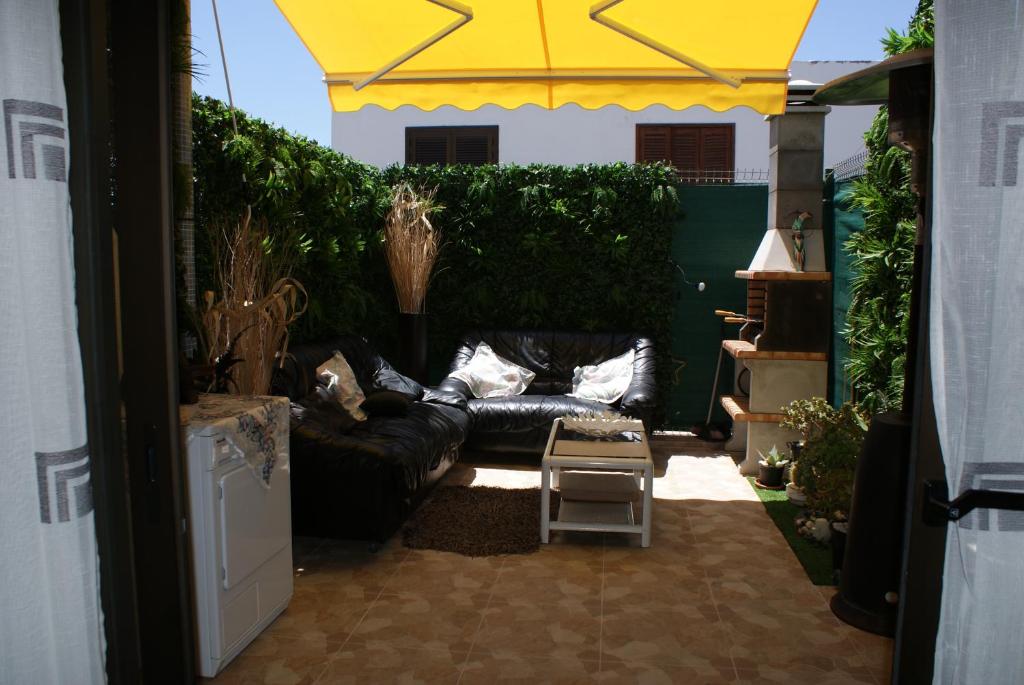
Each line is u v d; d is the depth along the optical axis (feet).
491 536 14.40
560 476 15.81
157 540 7.06
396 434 15.19
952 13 5.12
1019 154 5.06
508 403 19.52
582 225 22.66
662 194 22.24
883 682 9.55
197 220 13.61
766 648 10.40
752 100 14.56
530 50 13.99
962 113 5.13
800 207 19.52
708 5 12.04
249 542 10.14
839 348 19.77
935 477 5.44
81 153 5.34
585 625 11.03
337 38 13.66
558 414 19.24
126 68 6.63
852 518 11.36
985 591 5.27
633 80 14.79
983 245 5.13
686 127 29.12
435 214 22.91
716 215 22.82
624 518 14.58
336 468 13.07
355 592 12.10
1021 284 5.11
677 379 23.09
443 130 29.53
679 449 21.57
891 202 14.66
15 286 5.26
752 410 18.74
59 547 5.42
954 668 5.40
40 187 5.17
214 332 12.16
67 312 5.35
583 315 23.00
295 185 16.61
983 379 5.19
